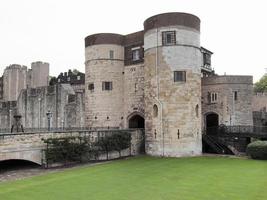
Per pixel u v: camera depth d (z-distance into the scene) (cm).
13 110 5334
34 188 1695
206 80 4056
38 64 7200
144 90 3206
